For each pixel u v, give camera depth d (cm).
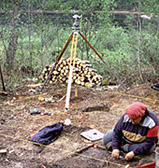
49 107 571
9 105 578
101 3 832
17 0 809
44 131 430
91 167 351
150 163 343
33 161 363
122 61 834
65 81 677
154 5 761
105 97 640
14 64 838
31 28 865
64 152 387
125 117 361
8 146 401
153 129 346
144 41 820
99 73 841
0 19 833
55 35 866
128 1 1133
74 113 536
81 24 831
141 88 680
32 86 717
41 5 827
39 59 884
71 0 854
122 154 374
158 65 793
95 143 412
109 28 858
